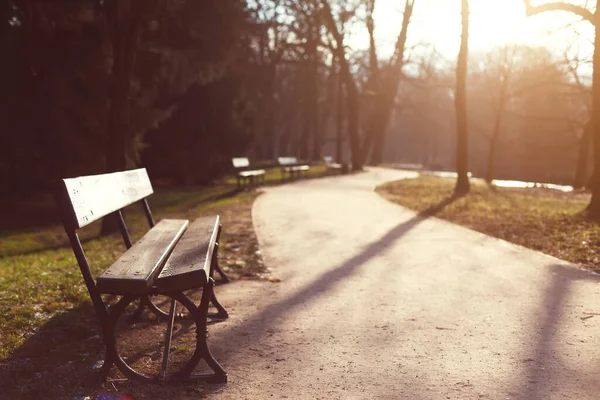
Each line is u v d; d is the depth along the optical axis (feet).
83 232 51.39
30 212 62.13
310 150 272.31
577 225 36.47
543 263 25.30
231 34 80.79
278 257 27.27
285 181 90.89
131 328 16.44
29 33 57.47
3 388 12.07
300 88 211.82
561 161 210.18
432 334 15.53
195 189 86.99
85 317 17.37
